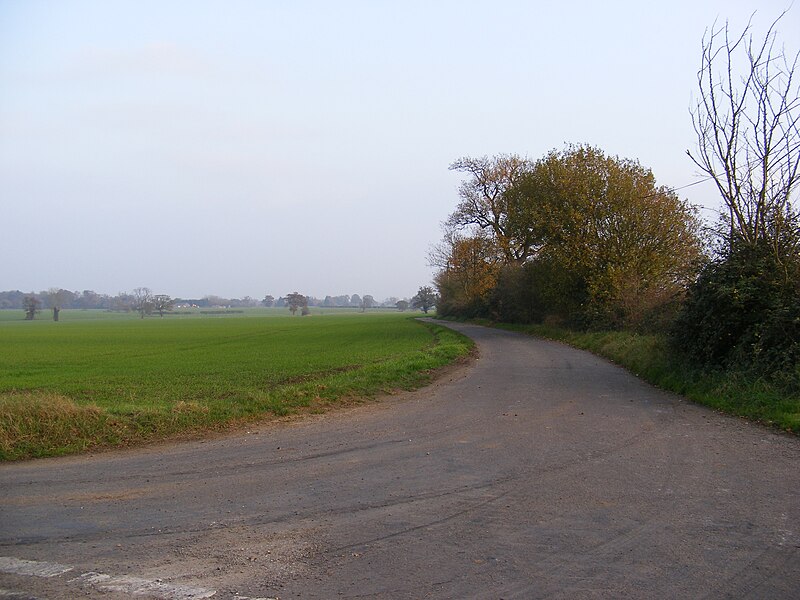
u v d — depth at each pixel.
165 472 8.29
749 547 5.38
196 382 19.30
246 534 5.89
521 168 52.69
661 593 4.57
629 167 35.34
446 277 82.75
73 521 6.34
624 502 6.63
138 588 4.77
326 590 4.69
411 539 5.67
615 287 32.47
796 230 14.54
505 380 17.30
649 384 16.19
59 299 158.75
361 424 11.52
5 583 4.88
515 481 7.48
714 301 14.81
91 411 10.88
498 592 4.61
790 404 11.02
